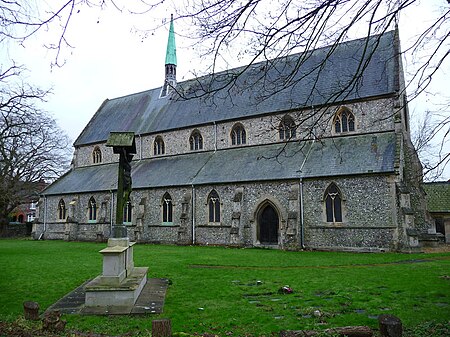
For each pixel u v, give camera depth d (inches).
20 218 3024.1
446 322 336.2
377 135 1072.2
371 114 1091.3
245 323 350.3
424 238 1026.7
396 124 1042.1
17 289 515.5
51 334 295.6
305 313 381.4
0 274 641.0
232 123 1347.2
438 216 1305.4
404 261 763.4
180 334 286.8
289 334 275.4
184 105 1577.3
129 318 366.6
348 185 987.3
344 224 981.8
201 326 341.7
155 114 1662.2
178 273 633.6
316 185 1029.8
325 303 418.9
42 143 1808.6
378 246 935.0
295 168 1085.8
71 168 1855.3
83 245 1295.5
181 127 1471.5
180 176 1306.6
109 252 429.4
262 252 971.9
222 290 495.2
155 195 1328.7
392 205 928.9
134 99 1888.5
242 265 730.2
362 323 342.0
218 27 248.4
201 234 1204.5
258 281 547.8
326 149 1110.4
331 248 989.2
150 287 512.7
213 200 1200.2
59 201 1652.3
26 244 1368.1
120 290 412.5
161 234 1295.5
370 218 951.6
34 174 1796.3
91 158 1796.3
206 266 721.6
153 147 1565.0
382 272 620.1
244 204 1131.9
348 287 500.7
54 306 419.5
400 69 1128.2
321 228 1008.2
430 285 502.9
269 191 1096.2
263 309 398.9
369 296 446.6
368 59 261.7
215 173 1231.5
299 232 1031.0
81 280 581.9
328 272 630.5
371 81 1110.4
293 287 508.4
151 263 761.6
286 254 918.4
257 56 266.4
